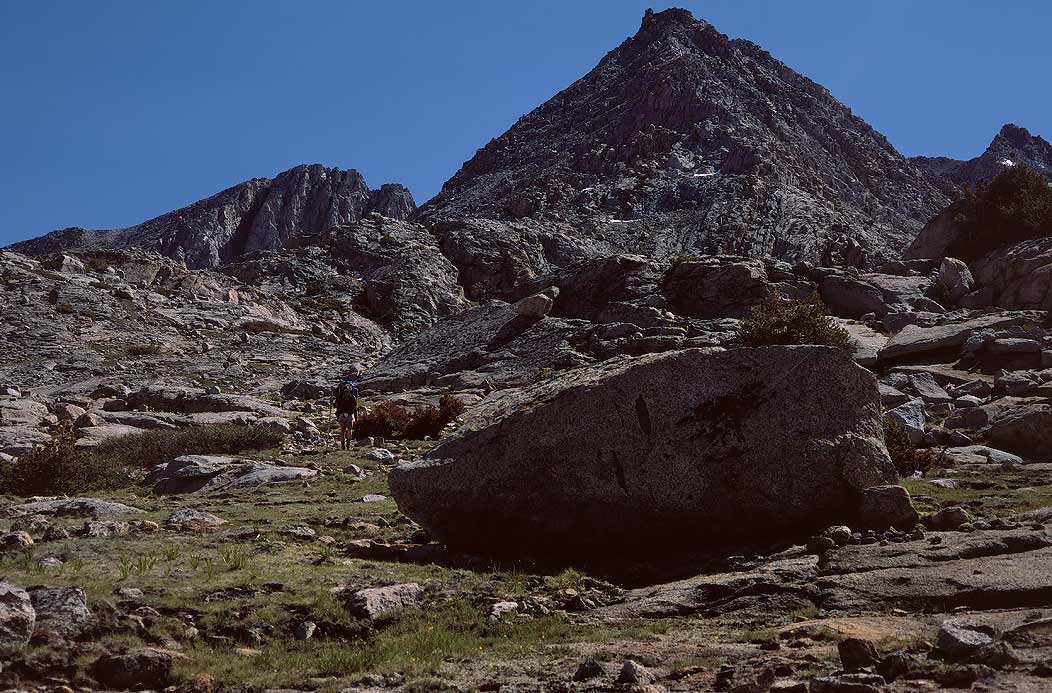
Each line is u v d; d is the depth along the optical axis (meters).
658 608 9.76
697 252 138.25
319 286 96.81
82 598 8.92
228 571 10.77
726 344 33.91
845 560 10.45
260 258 109.94
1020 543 10.28
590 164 191.12
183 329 61.31
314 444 25.23
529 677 7.49
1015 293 38.38
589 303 42.69
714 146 185.25
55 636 8.30
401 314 88.50
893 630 7.95
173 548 11.75
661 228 149.75
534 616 9.77
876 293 39.47
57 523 13.92
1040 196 45.97
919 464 17.95
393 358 42.62
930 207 197.88
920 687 6.14
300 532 13.05
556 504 12.70
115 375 46.84
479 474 12.83
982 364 29.69
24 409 28.31
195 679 7.75
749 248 136.38
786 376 12.87
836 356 13.02
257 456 22.67
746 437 12.61
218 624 9.21
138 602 9.42
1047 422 20.27
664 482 12.49
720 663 7.40
